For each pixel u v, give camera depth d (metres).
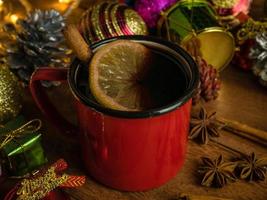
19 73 0.32
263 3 0.38
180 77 0.25
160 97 0.23
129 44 0.24
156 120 0.22
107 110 0.21
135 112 0.21
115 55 0.24
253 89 0.32
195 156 0.28
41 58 0.32
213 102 0.31
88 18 0.32
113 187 0.26
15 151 0.25
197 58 0.30
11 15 0.38
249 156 0.27
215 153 0.28
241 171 0.26
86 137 0.24
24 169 0.26
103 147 0.24
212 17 0.32
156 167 0.25
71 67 0.24
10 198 0.24
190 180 0.26
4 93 0.28
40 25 0.31
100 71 0.23
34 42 0.31
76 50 0.23
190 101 0.23
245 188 0.26
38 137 0.26
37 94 0.26
